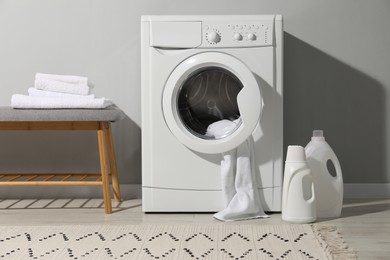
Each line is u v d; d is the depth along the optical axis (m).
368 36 3.24
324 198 2.64
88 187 3.27
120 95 3.27
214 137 2.72
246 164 2.68
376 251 2.03
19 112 2.66
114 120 2.68
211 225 2.46
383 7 3.24
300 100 3.26
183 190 2.73
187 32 2.69
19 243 2.15
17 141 3.28
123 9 3.25
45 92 2.75
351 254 1.98
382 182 3.27
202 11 3.24
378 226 2.45
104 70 3.27
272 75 2.71
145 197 2.75
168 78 2.71
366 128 3.26
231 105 2.75
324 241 2.15
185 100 2.75
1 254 2.00
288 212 2.54
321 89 3.25
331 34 3.24
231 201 2.66
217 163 2.72
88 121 2.71
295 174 2.53
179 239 2.21
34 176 3.15
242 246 2.10
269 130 2.72
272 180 2.73
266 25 2.71
